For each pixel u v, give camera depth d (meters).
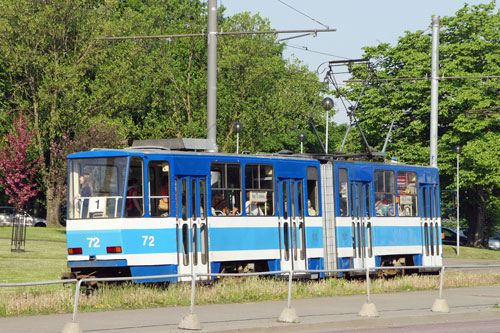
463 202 74.00
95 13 62.22
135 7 78.25
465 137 68.25
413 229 34.12
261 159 27.73
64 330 15.93
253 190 27.36
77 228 24.27
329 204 30.05
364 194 31.73
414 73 68.19
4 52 58.81
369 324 19.56
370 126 70.81
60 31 59.41
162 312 20.19
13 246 42.28
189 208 25.31
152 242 24.30
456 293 27.39
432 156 42.22
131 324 17.77
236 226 26.58
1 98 64.31
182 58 72.19
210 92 28.42
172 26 70.94
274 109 69.62
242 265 27.16
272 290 24.83
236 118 67.19
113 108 61.88
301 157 29.88
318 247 29.45
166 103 68.56
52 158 61.12
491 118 67.50
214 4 28.48
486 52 69.31
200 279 25.25
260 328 17.67
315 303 23.11
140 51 65.12
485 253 57.06
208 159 26.02
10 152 60.09
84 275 24.31
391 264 33.28
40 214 86.38
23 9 58.47
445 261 49.72
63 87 58.31
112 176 24.20
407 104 70.31
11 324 17.44
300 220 28.86
